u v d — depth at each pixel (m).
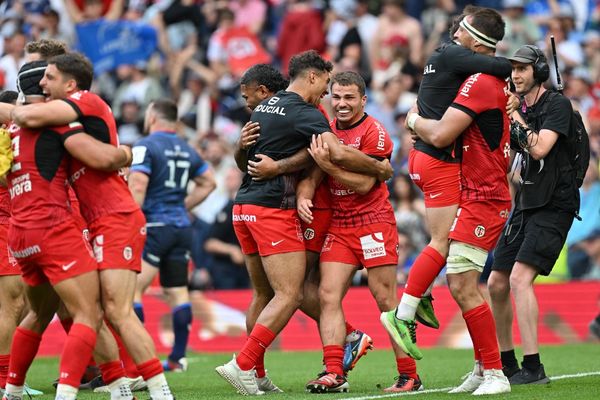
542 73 25.48
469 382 23.66
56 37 59.03
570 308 40.41
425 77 23.16
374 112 50.16
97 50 55.22
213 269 46.94
